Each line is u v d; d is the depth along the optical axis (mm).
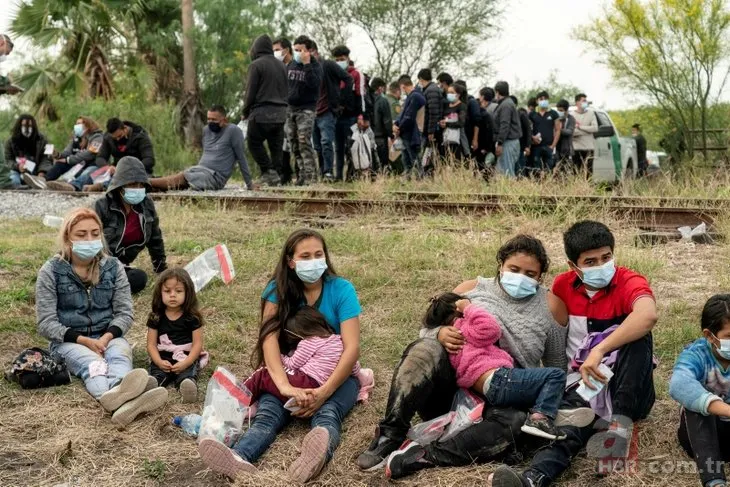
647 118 21891
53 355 5250
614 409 4105
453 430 4188
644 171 18547
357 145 13336
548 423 3971
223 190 11992
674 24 20203
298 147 13141
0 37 9258
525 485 3779
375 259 7719
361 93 13336
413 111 13102
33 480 4066
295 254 4668
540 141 15242
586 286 4391
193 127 22578
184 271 5418
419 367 4188
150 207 6965
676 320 6090
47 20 22609
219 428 4297
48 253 8000
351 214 9516
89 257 5352
